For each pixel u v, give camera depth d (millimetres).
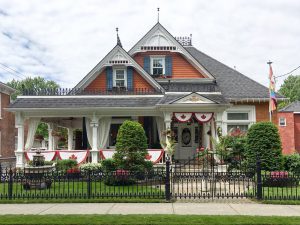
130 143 16375
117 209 10906
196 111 20234
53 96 21609
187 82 26750
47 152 20516
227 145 18766
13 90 35812
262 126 17109
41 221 9141
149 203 11906
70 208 11102
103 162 17422
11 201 12055
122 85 25391
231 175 13406
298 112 37969
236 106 25562
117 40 25750
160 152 19969
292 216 9758
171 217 9516
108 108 20516
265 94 25469
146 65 27141
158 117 21875
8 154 35125
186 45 32062
